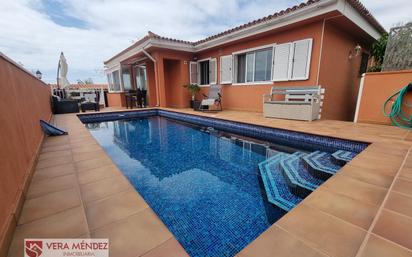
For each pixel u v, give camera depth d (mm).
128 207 1493
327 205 1439
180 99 9164
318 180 2521
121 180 1947
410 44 4379
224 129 5633
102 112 7727
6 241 1093
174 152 3877
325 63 5258
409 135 3369
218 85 7707
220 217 1894
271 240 1124
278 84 6066
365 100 4465
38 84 4551
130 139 4922
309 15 4715
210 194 2305
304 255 1022
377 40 6512
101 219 1354
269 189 2385
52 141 3496
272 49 6008
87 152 2848
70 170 2195
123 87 10617
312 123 4605
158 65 8352
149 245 1130
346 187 1686
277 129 4262
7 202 1260
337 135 3424
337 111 6328
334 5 4289
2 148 1323
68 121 5789
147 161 3398
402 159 2289
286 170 2846
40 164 2377
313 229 1204
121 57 10305
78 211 1444
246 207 2043
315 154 3365
